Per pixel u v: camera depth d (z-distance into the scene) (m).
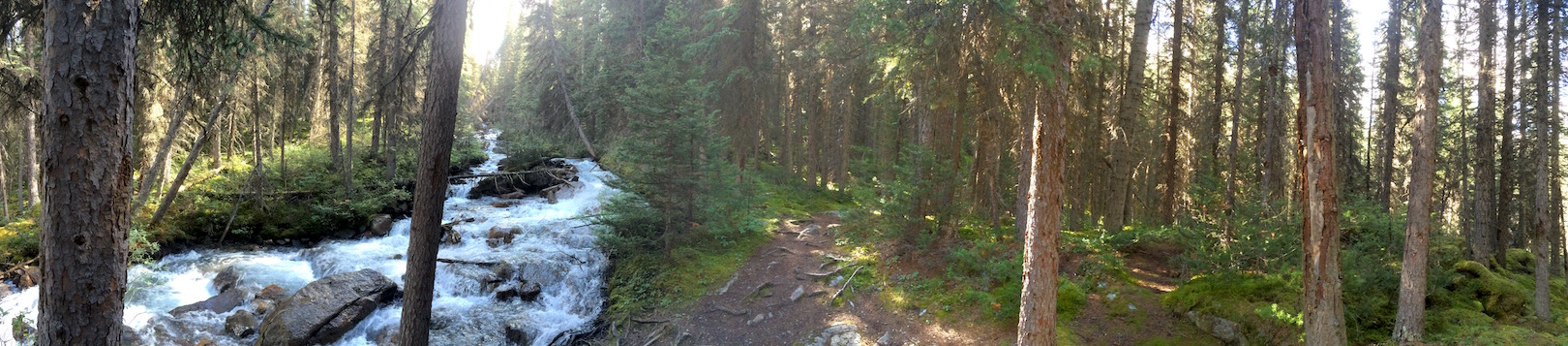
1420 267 8.92
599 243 15.06
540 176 25.86
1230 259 10.82
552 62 28.11
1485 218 15.57
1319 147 7.79
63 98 4.80
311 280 14.80
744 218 16.03
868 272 12.95
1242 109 18.33
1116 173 14.88
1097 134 16.25
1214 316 10.05
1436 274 10.48
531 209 21.66
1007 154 15.55
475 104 49.91
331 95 22.02
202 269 15.10
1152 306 10.91
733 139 20.22
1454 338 8.88
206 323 11.80
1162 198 18.44
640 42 21.59
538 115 29.91
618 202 14.43
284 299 12.55
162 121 18.55
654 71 14.32
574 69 28.47
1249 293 10.30
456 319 12.57
